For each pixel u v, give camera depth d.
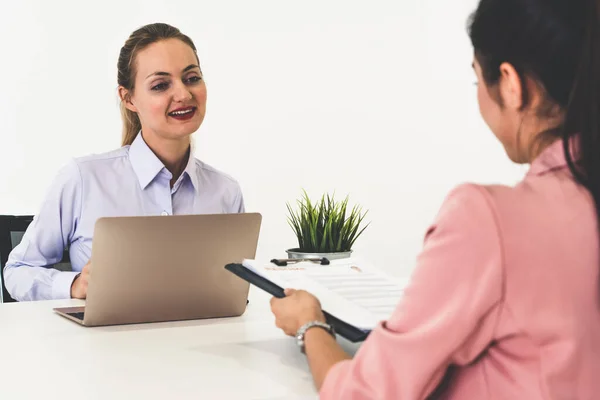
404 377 0.91
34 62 4.23
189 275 1.60
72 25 4.27
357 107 4.71
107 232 1.48
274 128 4.61
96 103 4.32
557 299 0.85
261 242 4.61
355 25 4.67
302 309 1.21
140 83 2.26
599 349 0.87
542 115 0.92
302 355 1.37
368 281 1.43
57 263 2.37
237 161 4.58
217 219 1.56
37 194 4.28
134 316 1.62
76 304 1.89
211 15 4.48
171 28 2.32
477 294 0.86
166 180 2.39
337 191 4.71
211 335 1.53
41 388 1.17
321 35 4.63
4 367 1.29
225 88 4.53
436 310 0.89
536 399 0.86
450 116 4.83
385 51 4.72
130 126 2.47
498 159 4.89
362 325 1.16
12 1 4.19
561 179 0.89
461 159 4.87
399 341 0.91
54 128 4.28
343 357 1.10
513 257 0.86
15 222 2.39
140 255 1.53
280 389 1.15
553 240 0.86
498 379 0.89
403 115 4.77
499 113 0.95
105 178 2.35
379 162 4.77
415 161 4.81
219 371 1.26
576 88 0.85
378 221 4.77
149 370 1.27
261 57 4.57
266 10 4.55
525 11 0.88
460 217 0.89
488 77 0.94
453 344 0.88
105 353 1.38
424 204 4.84
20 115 4.23
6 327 1.61
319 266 1.52
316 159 4.68
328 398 1.00
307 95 4.64
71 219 2.33
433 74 4.79
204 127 4.52
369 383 0.94
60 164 4.30
